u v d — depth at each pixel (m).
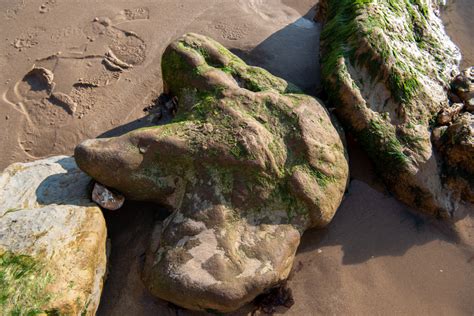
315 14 1.77
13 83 1.63
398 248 1.36
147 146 1.29
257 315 1.27
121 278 1.30
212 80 1.37
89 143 1.29
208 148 1.28
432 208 1.38
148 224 1.35
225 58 1.44
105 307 1.27
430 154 1.39
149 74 1.63
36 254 1.16
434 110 1.44
